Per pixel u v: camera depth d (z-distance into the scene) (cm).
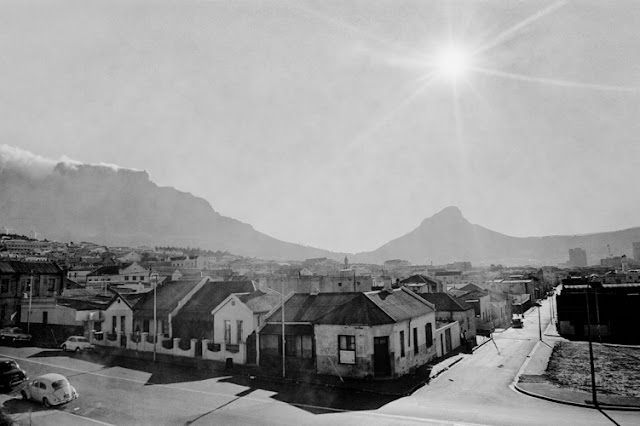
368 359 3222
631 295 5566
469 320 5309
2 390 2975
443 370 3619
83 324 5156
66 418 2405
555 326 6962
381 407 2566
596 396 2711
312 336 3531
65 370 3644
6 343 5059
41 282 6494
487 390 2959
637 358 4147
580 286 6400
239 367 3697
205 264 17650
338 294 3972
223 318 4134
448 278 12781
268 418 2381
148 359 4078
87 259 16825
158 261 16462
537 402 2645
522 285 11088
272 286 5916
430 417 2350
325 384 3133
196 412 2497
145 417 2417
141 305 4831
